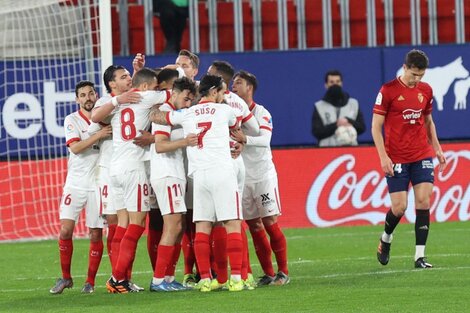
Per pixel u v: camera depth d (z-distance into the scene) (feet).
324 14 206.18
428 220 122.21
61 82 182.50
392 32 207.31
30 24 190.29
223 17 209.87
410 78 119.96
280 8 205.98
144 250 154.10
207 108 104.37
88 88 113.60
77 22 179.01
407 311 88.63
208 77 104.94
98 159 114.11
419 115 121.39
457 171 185.26
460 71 191.72
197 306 94.68
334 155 184.75
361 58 191.01
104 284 120.06
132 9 206.90
